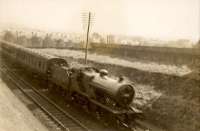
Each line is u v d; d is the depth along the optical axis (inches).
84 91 813.2
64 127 664.4
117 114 663.1
